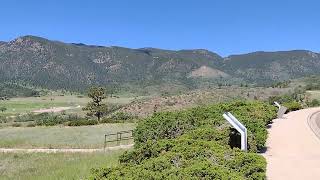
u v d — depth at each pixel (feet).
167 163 36.52
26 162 91.56
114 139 122.21
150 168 36.04
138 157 45.39
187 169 34.42
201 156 40.55
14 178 70.85
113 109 347.77
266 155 59.41
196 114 81.41
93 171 36.17
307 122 104.22
